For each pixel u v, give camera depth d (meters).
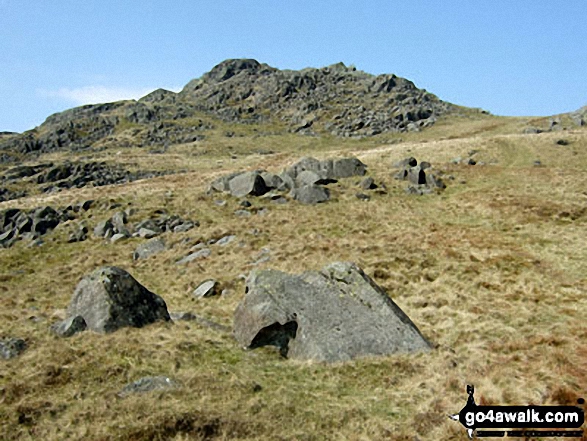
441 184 53.31
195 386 12.66
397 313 16.91
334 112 182.00
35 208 48.44
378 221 40.44
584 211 38.03
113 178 96.44
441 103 195.38
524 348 15.45
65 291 29.12
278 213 44.09
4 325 19.17
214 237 37.81
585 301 20.05
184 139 163.25
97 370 13.38
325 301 17.16
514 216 38.72
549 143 72.19
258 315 16.55
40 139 175.00
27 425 10.64
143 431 10.16
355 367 14.55
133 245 39.47
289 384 13.56
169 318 19.00
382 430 11.00
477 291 22.73
